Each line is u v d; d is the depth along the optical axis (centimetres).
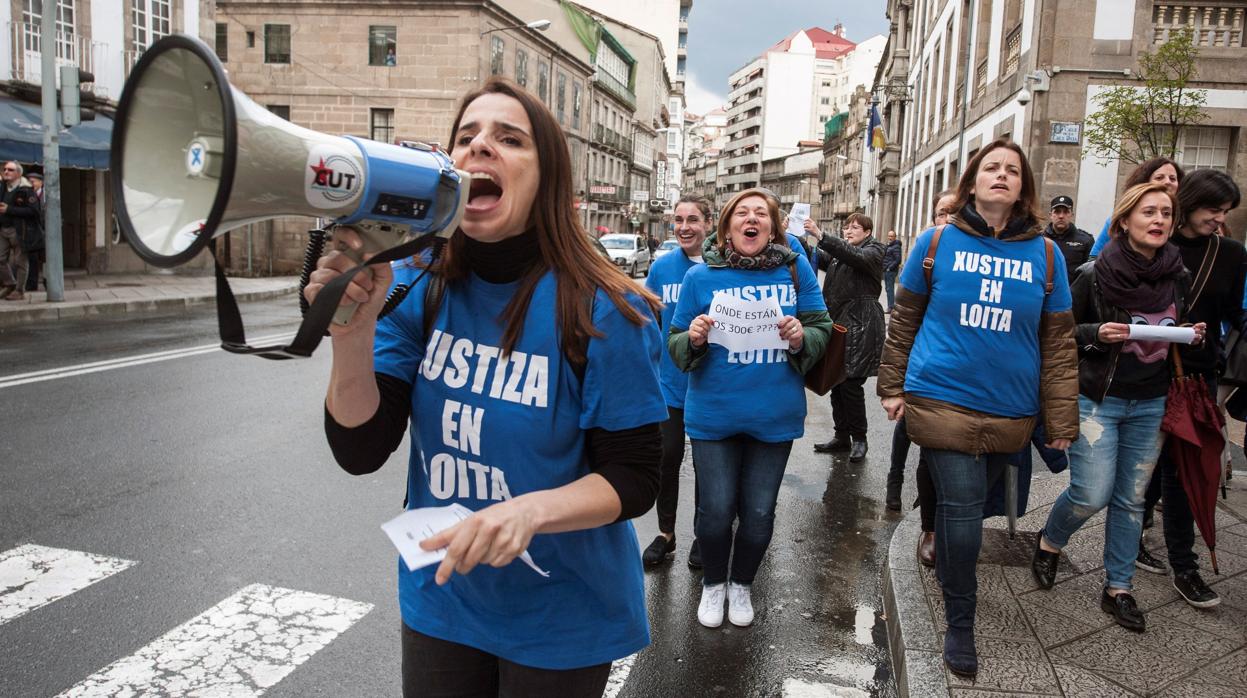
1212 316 373
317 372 886
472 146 151
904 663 309
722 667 333
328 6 2864
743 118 13250
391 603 367
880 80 4925
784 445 374
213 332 1138
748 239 377
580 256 161
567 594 169
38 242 1297
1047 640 330
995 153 316
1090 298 355
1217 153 1457
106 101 1812
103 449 574
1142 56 1430
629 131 5734
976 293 312
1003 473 430
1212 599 363
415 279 167
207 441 605
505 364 161
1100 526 462
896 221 3812
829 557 455
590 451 165
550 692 170
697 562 431
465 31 2866
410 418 174
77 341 1017
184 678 303
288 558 409
